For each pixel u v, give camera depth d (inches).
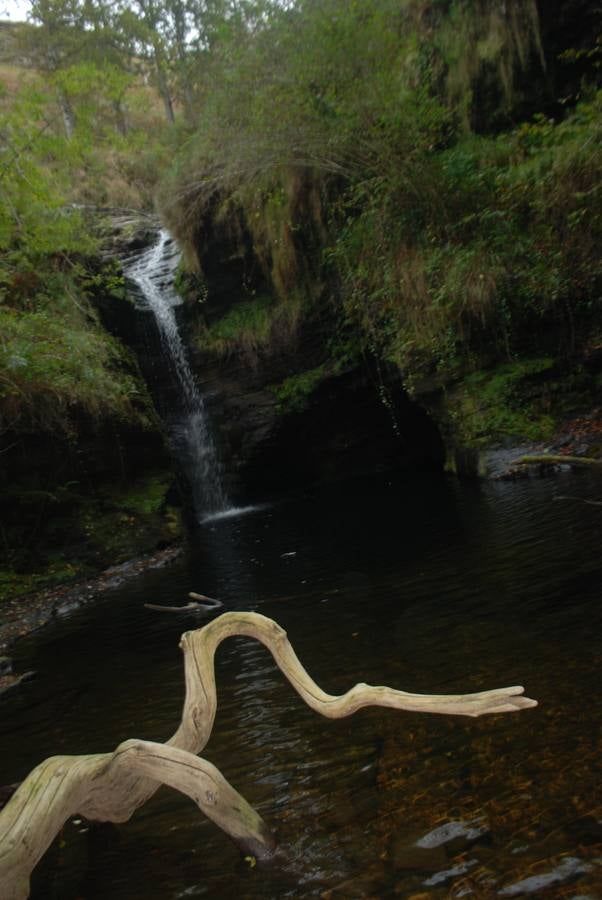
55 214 485.7
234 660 214.2
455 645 178.1
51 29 517.3
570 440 432.8
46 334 467.2
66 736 176.1
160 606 318.7
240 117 480.7
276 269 652.1
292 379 709.9
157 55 597.3
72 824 126.0
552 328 490.3
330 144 445.1
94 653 263.7
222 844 110.0
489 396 487.2
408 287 454.3
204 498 724.0
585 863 86.4
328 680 175.0
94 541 484.1
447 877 89.3
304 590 287.4
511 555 253.3
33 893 105.5
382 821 105.9
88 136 453.7
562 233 385.7
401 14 475.5
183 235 703.1
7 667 260.7
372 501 522.3
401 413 686.5
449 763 119.7
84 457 525.7
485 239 420.2
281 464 737.0
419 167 426.3
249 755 141.5
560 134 388.2
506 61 448.8
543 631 171.9
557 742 117.6
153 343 740.0
